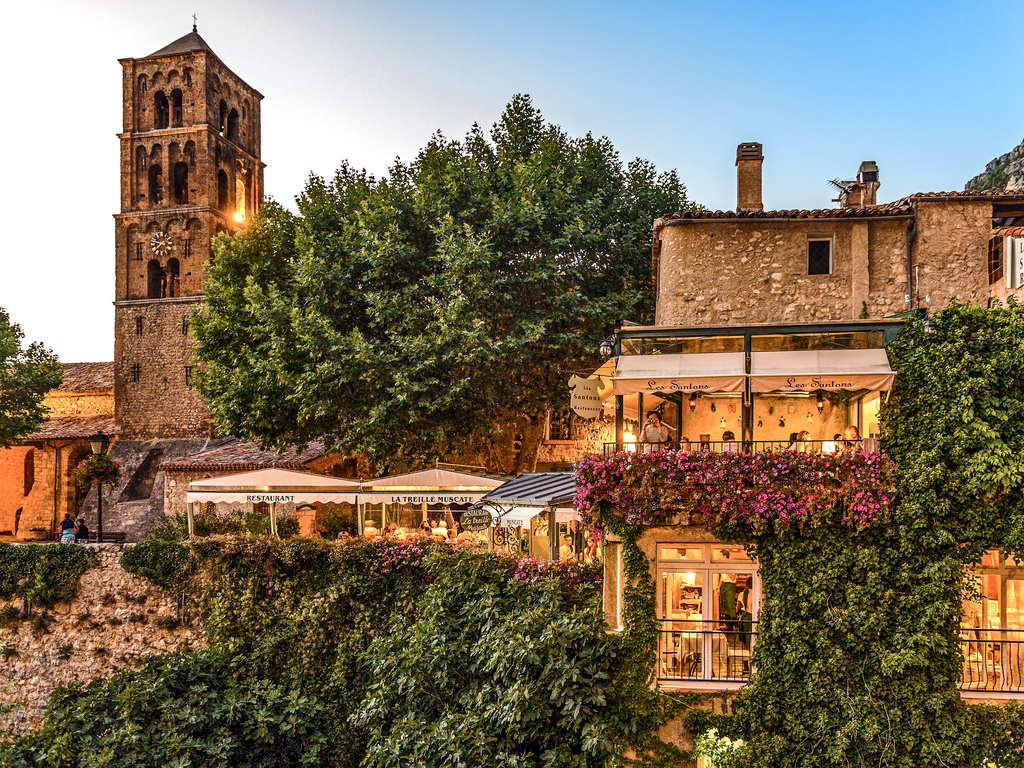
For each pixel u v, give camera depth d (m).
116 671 21.83
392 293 25.44
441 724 16.33
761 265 20.00
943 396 14.65
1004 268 18.30
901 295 19.59
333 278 25.97
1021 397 14.58
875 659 14.38
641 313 28.69
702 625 15.63
